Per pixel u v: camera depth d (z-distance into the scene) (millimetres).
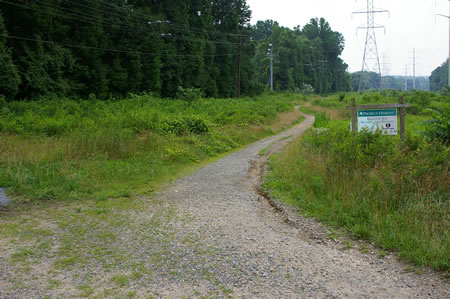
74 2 33562
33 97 28125
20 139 12219
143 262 4477
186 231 5613
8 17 28219
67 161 9648
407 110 25094
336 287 3838
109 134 12172
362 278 4039
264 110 29391
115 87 39219
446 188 5926
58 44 31828
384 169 6559
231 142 16969
